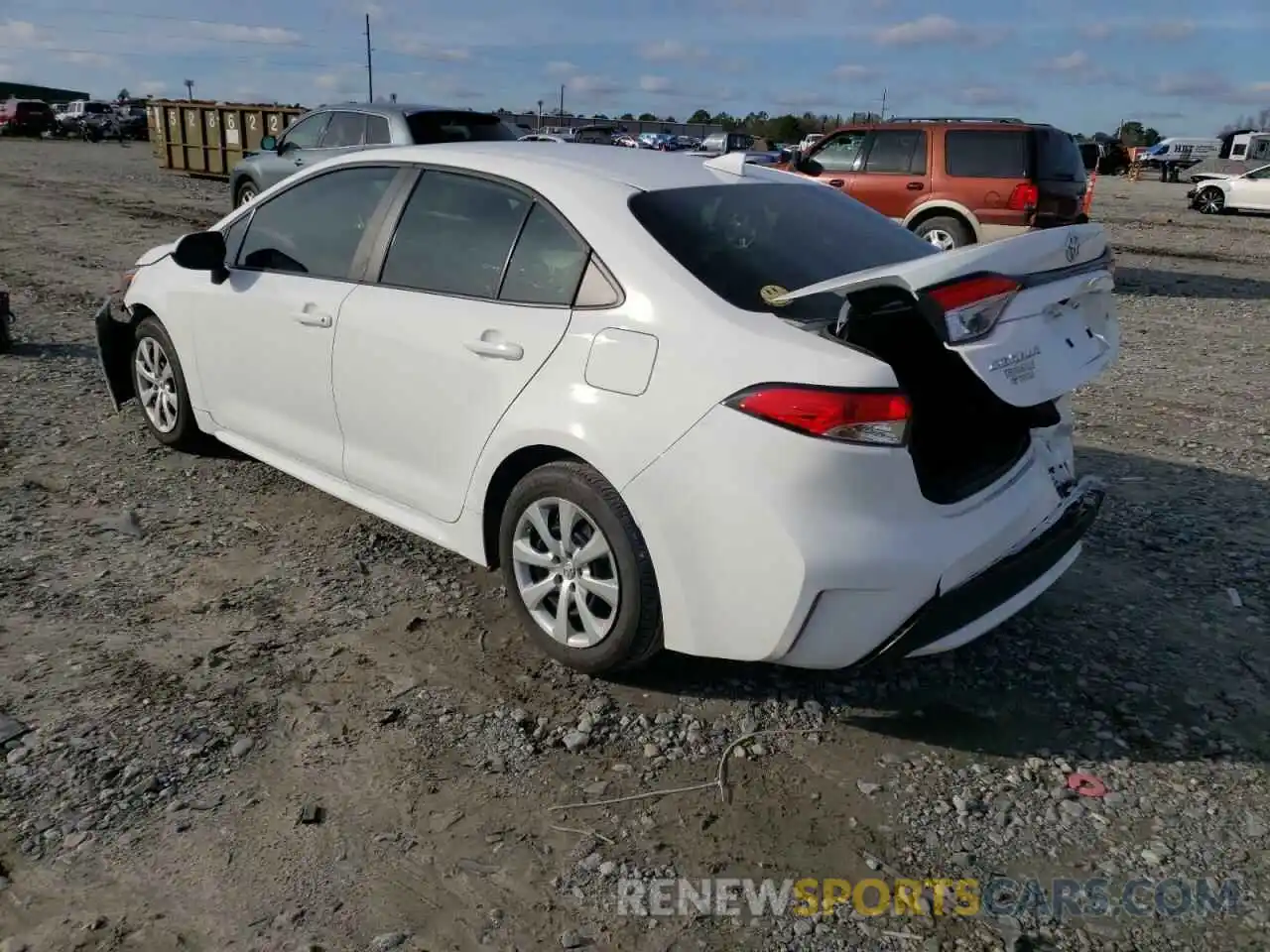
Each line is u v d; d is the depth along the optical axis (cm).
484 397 345
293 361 425
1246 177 2375
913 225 1186
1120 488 540
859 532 279
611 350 312
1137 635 386
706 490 289
